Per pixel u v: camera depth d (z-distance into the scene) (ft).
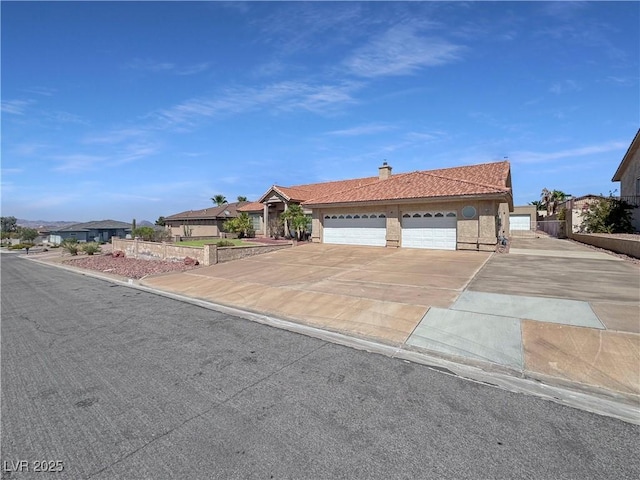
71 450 10.82
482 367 16.60
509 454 10.30
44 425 12.21
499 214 66.28
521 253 55.52
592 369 15.62
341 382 15.24
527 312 23.22
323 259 54.85
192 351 19.43
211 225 132.36
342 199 72.54
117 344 20.89
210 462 10.14
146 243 74.23
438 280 34.99
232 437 11.32
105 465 10.10
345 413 12.67
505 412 12.65
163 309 30.25
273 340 21.20
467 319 22.68
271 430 11.68
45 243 195.93
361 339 21.13
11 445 11.12
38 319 27.68
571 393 14.07
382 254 57.36
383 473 9.56
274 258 58.85
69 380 15.87
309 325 24.30
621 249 53.57
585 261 45.85
